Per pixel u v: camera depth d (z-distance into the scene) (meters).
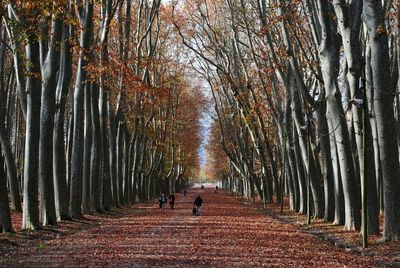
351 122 30.05
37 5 18.88
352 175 26.77
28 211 25.14
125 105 54.28
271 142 65.00
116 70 37.59
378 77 20.69
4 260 16.48
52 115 27.75
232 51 55.69
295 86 36.12
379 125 20.80
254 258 17.62
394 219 20.78
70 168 35.66
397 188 20.75
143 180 71.69
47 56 26.98
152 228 28.89
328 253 19.36
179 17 58.56
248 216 40.72
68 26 28.72
